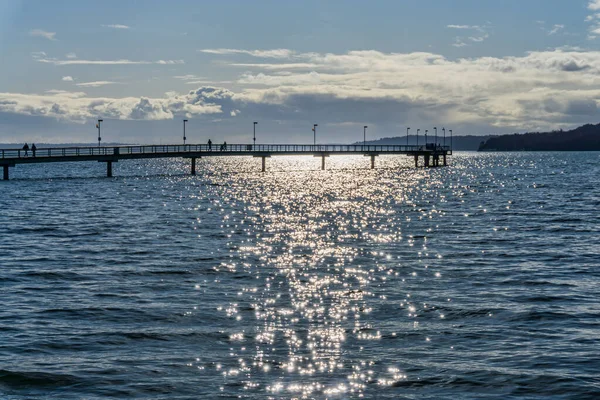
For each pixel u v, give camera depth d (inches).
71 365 802.8
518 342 879.1
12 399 714.2
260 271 1343.5
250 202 3014.3
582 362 802.2
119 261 1443.2
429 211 2564.0
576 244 1663.4
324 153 5290.4
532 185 4111.7
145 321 977.5
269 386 746.2
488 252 1556.3
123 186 3949.3
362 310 1037.8
